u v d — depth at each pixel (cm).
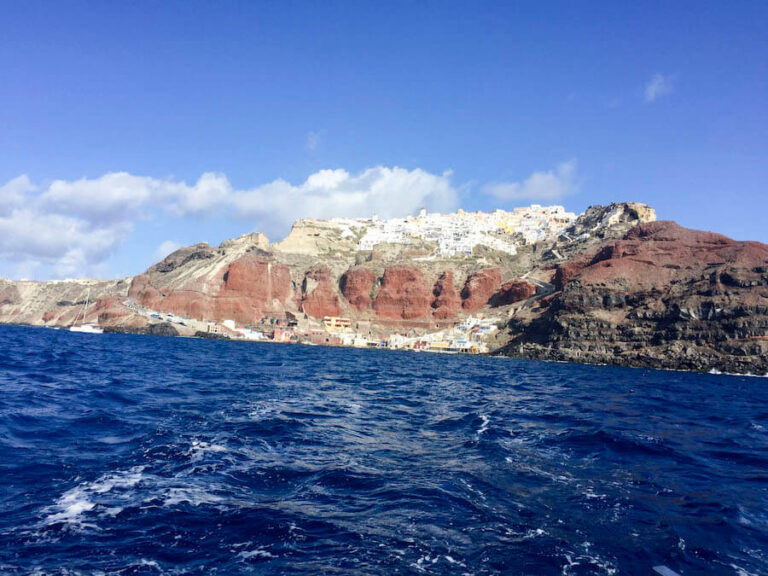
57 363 6650
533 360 18088
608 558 1440
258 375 6431
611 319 18175
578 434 3038
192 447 2409
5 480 1844
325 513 1711
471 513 1748
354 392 5181
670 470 2366
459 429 3247
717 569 1402
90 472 1992
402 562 1383
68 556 1336
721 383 9838
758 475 2334
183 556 1373
